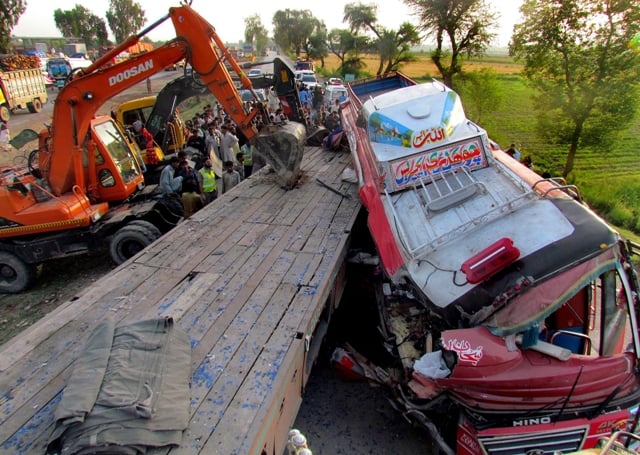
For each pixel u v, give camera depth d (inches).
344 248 222.5
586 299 167.8
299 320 156.9
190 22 280.1
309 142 454.9
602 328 148.3
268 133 305.6
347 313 258.4
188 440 106.6
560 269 137.6
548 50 515.5
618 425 142.2
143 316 158.6
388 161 203.0
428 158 202.1
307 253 210.5
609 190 493.4
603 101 503.5
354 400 201.8
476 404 143.1
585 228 141.8
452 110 214.7
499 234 155.6
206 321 155.7
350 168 345.1
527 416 141.1
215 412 115.4
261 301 168.9
